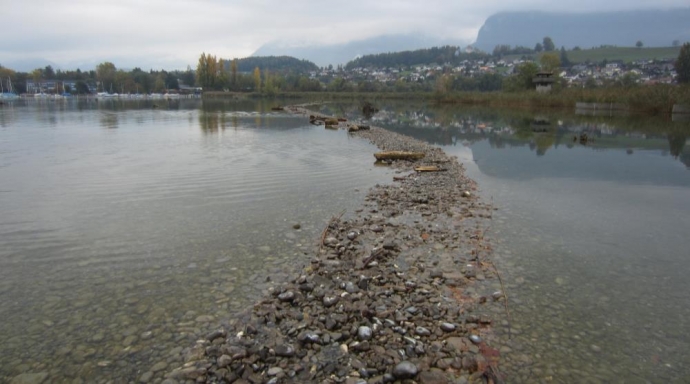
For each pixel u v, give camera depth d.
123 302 3.61
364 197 6.90
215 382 2.66
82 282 3.97
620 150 12.30
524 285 3.95
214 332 3.14
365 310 3.32
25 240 4.97
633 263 4.45
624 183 8.05
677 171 9.20
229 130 17.89
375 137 15.34
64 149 12.02
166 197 6.84
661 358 2.98
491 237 5.12
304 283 3.82
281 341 3.03
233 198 6.79
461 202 6.58
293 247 4.75
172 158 10.49
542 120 23.81
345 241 4.91
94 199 6.70
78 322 3.33
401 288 3.78
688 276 4.16
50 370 2.81
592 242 5.00
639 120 22.98
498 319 3.40
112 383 2.69
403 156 10.48
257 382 2.65
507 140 14.95
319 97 67.62
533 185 7.88
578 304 3.64
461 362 2.86
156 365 2.84
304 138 15.05
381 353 2.91
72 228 5.36
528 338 3.17
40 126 19.62
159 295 3.72
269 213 5.98
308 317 3.32
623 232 5.34
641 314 3.51
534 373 2.81
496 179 8.41
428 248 4.76
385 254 4.55
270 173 8.75
